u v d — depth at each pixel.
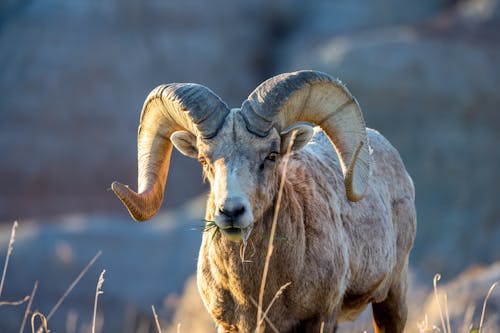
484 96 143.88
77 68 192.62
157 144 30.95
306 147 32.31
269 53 199.75
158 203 31.17
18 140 188.38
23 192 185.38
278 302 28.77
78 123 189.25
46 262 120.00
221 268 28.75
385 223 33.31
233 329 29.64
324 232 29.47
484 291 49.72
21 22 199.62
